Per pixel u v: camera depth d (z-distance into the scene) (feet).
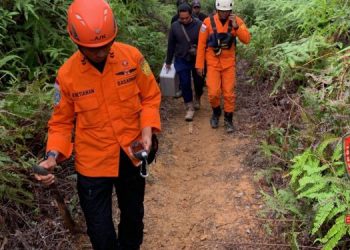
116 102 9.39
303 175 12.76
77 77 9.09
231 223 13.12
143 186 10.61
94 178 9.80
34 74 15.58
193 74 21.54
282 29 22.27
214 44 18.85
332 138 11.78
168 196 14.75
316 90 14.52
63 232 11.74
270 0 24.67
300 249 11.33
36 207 12.31
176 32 20.95
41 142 14.05
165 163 16.87
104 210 10.02
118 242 11.30
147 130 9.77
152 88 10.01
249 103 21.11
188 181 15.74
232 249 12.12
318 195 10.71
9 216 11.56
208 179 15.65
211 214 13.64
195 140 18.98
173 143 18.74
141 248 12.47
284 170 14.64
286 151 14.73
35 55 17.06
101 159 9.68
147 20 27.09
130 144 9.80
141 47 23.52
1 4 16.67
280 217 12.63
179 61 21.12
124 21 21.89
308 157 11.96
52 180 9.14
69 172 14.10
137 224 10.92
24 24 17.16
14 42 16.94
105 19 8.55
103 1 8.79
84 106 9.26
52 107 13.96
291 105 17.16
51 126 9.63
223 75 19.21
